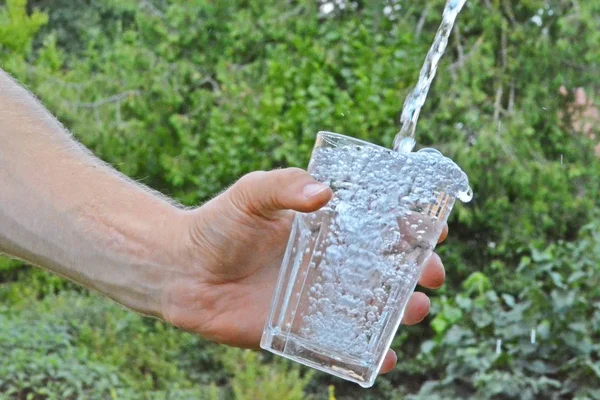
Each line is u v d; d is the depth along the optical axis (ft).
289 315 4.24
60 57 30.86
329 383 22.13
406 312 4.93
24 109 4.81
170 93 27.81
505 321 17.44
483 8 25.72
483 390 16.66
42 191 4.65
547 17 26.22
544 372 16.88
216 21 28.60
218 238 4.56
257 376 21.83
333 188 4.17
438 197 4.18
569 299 16.87
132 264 4.69
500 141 24.58
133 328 23.52
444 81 25.50
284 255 4.51
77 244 4.67
